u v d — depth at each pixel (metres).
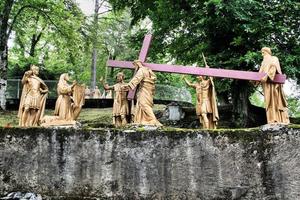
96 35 23.61
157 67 12.18
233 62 17.22
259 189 10.59
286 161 10.61
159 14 19.08
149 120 11.62
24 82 12.42
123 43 29.47
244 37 17.58
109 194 10.96
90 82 29.73
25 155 11.31
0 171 11.26
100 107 23.09
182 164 10.92
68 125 11.54
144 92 11.84
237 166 10.76
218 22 17.45
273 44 17.20
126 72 28.06
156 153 11.05
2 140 11.41
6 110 21.53
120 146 11.17
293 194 10.43
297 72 16.69
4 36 21.33
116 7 22.06
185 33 19.11
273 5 17.47
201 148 10.95
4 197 11.03
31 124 12.24
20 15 24.17
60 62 30.03
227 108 18.77
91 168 11.12
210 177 10.79
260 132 10.86
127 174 11.02
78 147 11.24
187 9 18.59
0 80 21.28
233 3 16.55
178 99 26.30
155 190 10.88
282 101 11.17
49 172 11.19
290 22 17.56
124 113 14.62
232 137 10.91
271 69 11.06
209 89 12.98
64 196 11.04
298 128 10.70
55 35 23.33
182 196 10.78
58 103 11.96
